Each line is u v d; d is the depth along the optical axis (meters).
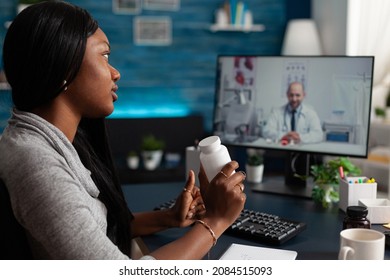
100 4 4.51
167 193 1.83
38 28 0.98
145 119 4.49
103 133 1.31
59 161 0.99
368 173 3.56
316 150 1.77
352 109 1.70
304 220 1.49
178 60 4.81
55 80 0.99
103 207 1.21
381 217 1.38
